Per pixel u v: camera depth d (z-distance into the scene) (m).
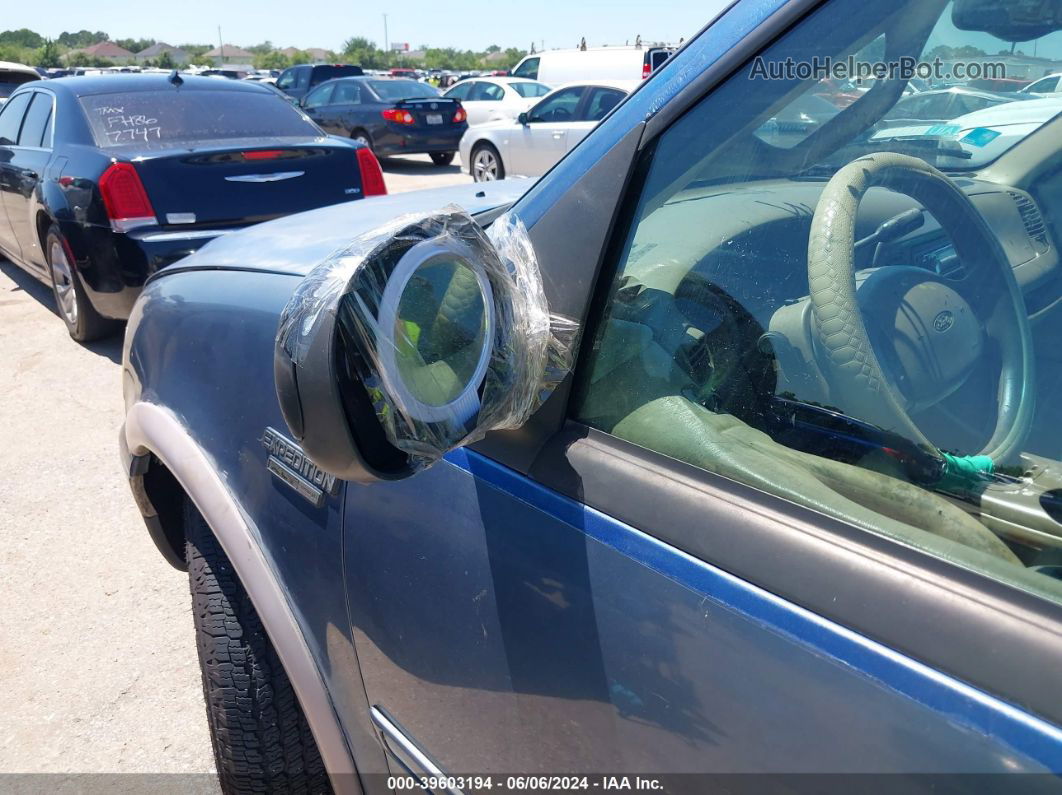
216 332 1.93
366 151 5.48
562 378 1.30
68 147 5.18
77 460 4.12
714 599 1.06
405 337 1.10
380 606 1.48
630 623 1.13
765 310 1.25
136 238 4.73
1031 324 1.23
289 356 1.09
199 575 1.95
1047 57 1.23
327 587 1.59
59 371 5.19
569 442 1.29
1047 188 1.47
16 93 6.39
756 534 1.06
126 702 2.63
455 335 1.16
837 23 1.15
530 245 1.35
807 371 1.19
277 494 1.69
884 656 0.92
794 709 0.97
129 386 2.31
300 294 1.11
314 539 1.61
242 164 4.97
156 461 2.25
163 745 2.47
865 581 0.97
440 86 47.44
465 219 1.21
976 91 1.32
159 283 2.32
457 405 1.15
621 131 1.31
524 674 1.26
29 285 7.14
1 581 3.21
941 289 1.25
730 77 1.22
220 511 1.79
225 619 1.90
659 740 1.10
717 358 1.26
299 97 20.20
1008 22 1.19
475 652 1.33
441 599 1.37
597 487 1.22
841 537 1.01
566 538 1.22
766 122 1.23
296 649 1.67
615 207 1.28
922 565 0.95
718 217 1.31
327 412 1.07
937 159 1.42
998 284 1.27
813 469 1.12
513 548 1.28
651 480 1.18
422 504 1.41
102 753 2.45
